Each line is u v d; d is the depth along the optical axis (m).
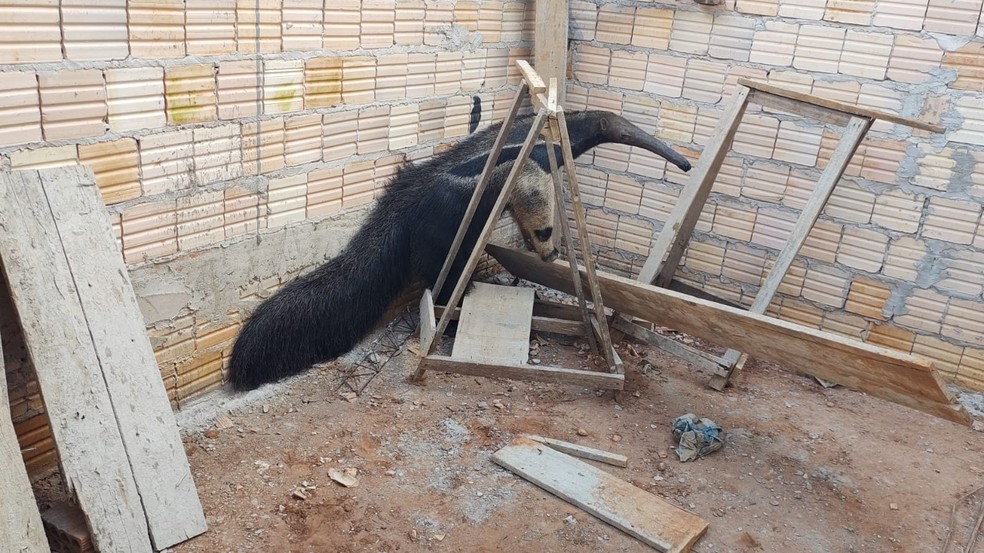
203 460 3.63
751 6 5.05
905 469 4.09
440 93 4.99
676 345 4.81
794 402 4.72
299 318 4.38
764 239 5.41
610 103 5.84
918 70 4.60
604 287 4.53
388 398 4.33
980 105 4.45
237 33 3.60
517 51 5.61
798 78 5.02
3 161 2.87
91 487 2.88
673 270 5.28
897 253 4.94
